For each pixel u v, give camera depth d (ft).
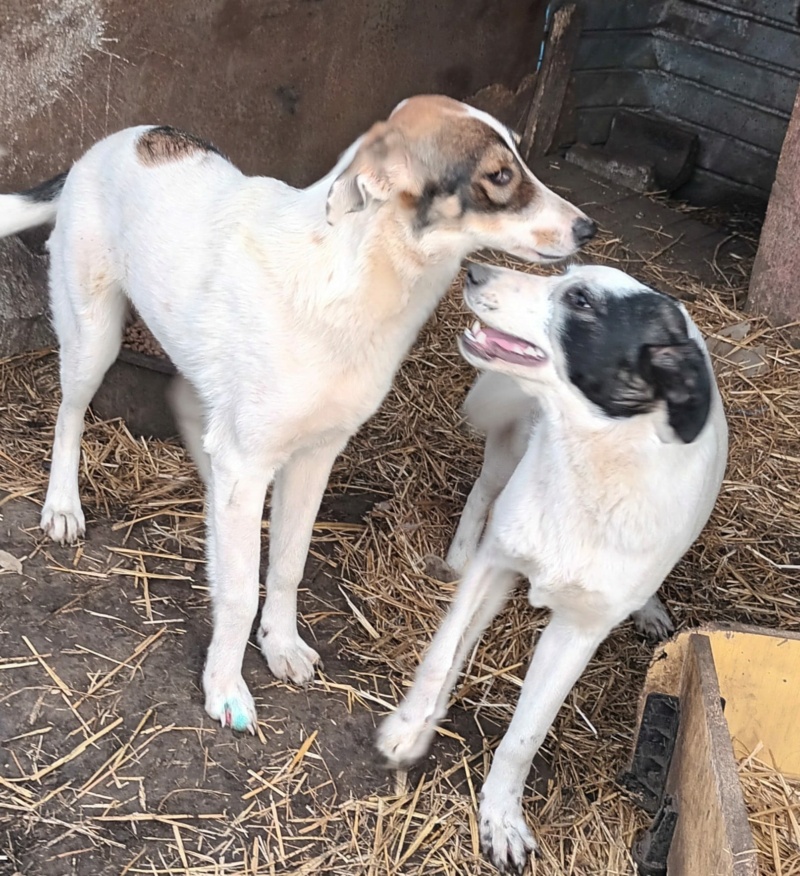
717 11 8.97
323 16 6.19
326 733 3.82
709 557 5.06
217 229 3.60
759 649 3.72
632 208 8.61
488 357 3.34
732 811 2.93
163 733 3.65
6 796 3.32
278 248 3.45
